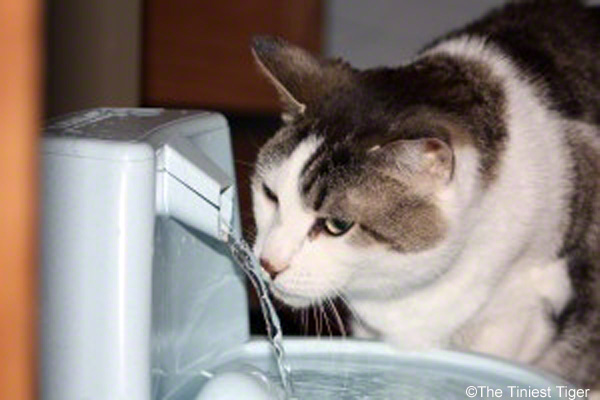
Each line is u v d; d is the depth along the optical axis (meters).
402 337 2.36
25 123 0.81
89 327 1.61
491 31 2.77
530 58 2.64
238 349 2.13
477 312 2.46
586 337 2.67
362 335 2.55
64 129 1.73
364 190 2.20
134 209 1.59
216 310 2.07
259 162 2.37
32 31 0.80
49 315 1.61
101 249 1.59
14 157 0.82
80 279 1.60
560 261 2.53
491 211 2.33
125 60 3.27
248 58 5.22
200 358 2.02
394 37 5.17
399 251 2.26
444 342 2.44
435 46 2.72
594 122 2.62
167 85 5.30
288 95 2.38
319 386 2.01
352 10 5.16
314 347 2.14
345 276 2.26
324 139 2.25
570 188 2.48
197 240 1.96
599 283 2.60
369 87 2.37
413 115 2.26
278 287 2.21
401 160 2.17
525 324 2.55
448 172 2.16
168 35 5.25
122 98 3.27
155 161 1.63
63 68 3.10
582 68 2.69
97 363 1.62
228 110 5.27
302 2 5.13
